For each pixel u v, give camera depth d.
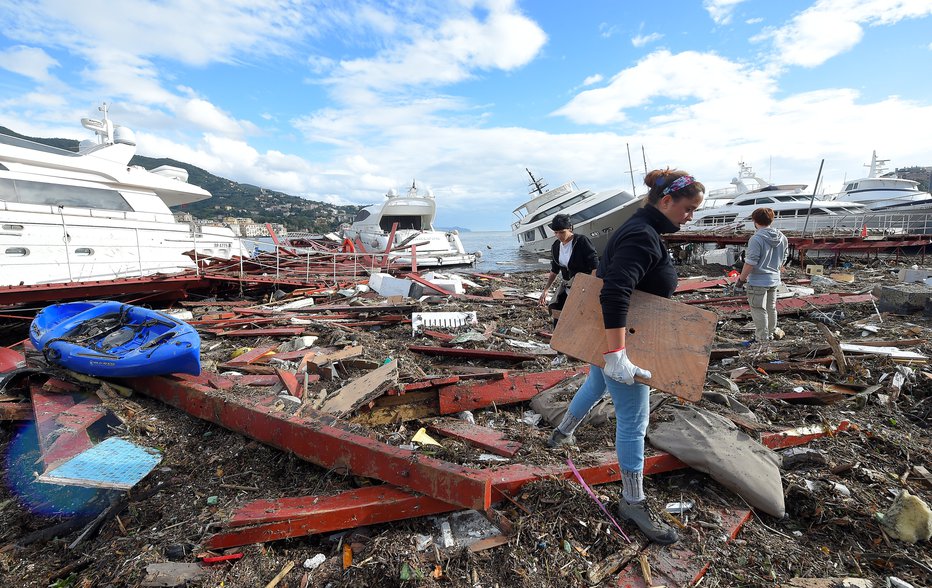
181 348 4.08
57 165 10.80
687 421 3.31
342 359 5.05
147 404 4.18
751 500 2.74
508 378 4.40
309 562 2.38
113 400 4.10
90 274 10.23
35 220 9.38
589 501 2.69
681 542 2.46
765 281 5.83
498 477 2.78
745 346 5.90
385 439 3.52
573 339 2.50
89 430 3.72
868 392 4.14
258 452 3.31
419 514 2.60
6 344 8.69
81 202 10.88
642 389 2.44
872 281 12.42
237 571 2.31
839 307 8.32
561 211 24.48
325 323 7.48
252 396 3.83
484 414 4.21
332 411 3.66
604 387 2.86
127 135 13.87
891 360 4.97
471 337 6.28
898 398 4.25
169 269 12.02
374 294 11.52
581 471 2.86
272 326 7.62
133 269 11.04
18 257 9.07
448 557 2.34
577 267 4.93
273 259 15.83
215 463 3.25
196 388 3.92
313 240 25.69
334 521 2.52
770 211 5.75
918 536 2.46
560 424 3.20
